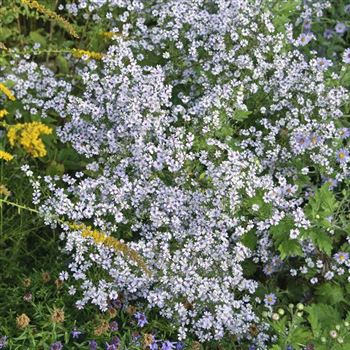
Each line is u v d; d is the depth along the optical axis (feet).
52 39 6.97
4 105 6.17
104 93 5.75
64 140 5.70
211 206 5.40
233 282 5.24
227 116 5.69
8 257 5.62
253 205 5.32
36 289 5.25
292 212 5.47
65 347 5.01
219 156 5.45
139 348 4.95
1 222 5.56
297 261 5.81
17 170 5.90
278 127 5.90
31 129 5.56
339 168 5.90
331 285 5.69
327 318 5.44
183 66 6.19
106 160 5.63
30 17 6.93
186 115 5.53
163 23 6.27
